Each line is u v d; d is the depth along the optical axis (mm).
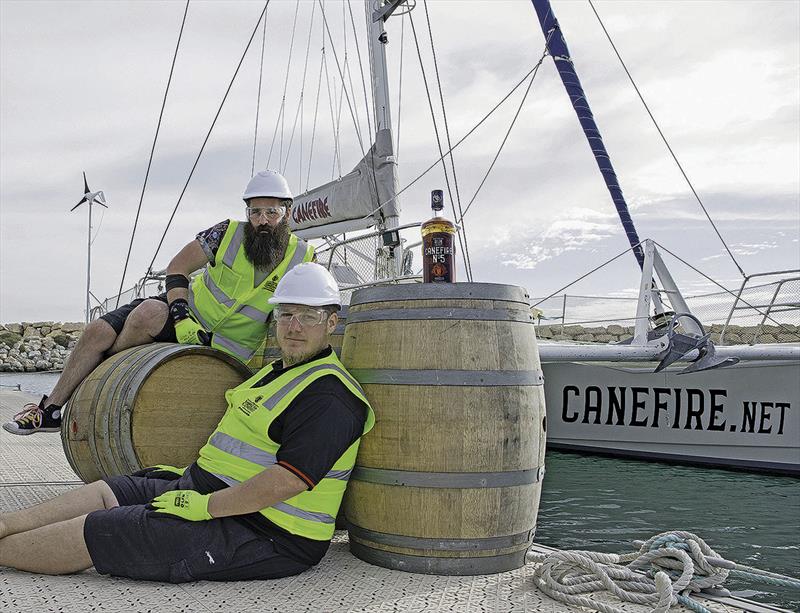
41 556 2344
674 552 2375
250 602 2193
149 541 2299
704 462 8211
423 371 2508
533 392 2627
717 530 5023
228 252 3389
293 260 3430
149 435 3016
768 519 5410
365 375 2613
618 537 4727
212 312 3381
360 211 8297
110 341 3588
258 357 3469
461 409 2480
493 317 2580
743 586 3697
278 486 2275
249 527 2359
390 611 2154
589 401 8859
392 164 8117
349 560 2680
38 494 3766
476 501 2486
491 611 2170
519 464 2543
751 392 8000
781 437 7746
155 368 3031
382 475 2533
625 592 2266
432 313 2551
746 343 8672
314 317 2457
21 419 3471
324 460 2318
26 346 49000
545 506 5914
